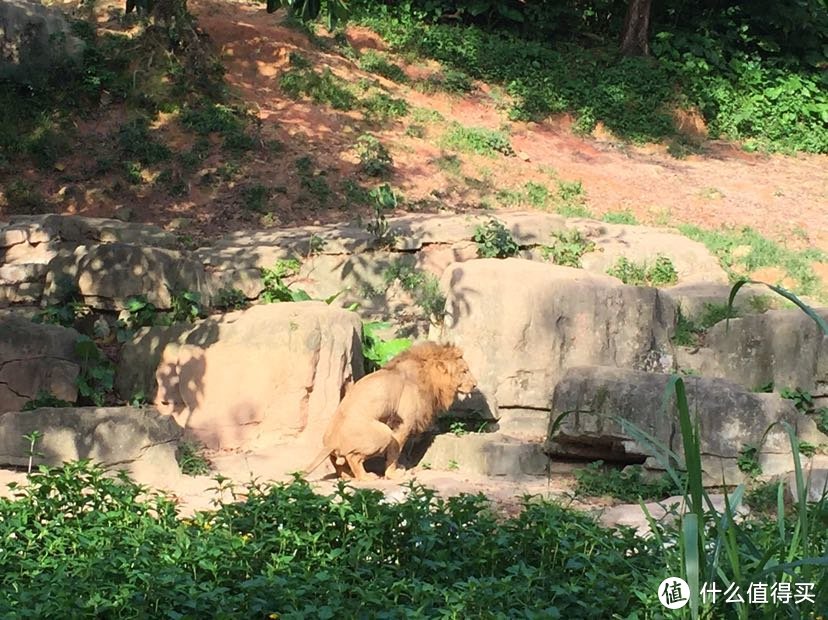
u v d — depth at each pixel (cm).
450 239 1426
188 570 649
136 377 1192
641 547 702
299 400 1170
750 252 1593
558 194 1745
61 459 1024
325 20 2102
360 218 1502
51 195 1565
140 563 636
